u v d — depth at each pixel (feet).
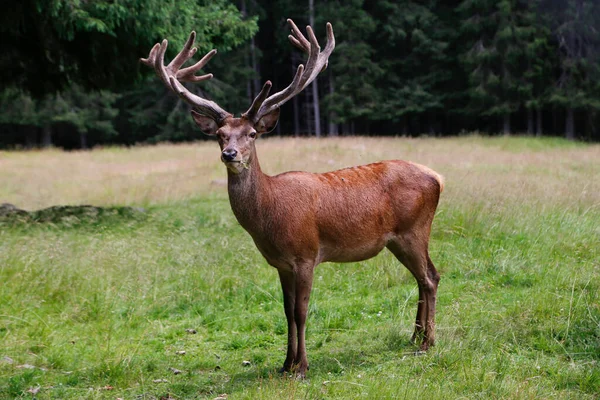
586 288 26.12
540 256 30.86
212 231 40.73
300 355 20.40
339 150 83.46
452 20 149.48
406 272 30.04
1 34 50.31
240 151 19.26
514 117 153.89
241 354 23.03
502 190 42.09
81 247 34.06
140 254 32.91
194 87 141.69
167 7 47.24
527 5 132.77
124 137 169.68
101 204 58.03
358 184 21.35
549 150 95.45
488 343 21.35
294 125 171.94
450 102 148.46
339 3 142.72
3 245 33.73
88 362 22.21
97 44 48.08
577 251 31.45
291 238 20.06
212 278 29.84
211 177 70.64
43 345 23.34
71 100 150.92
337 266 31.48
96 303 27.14
